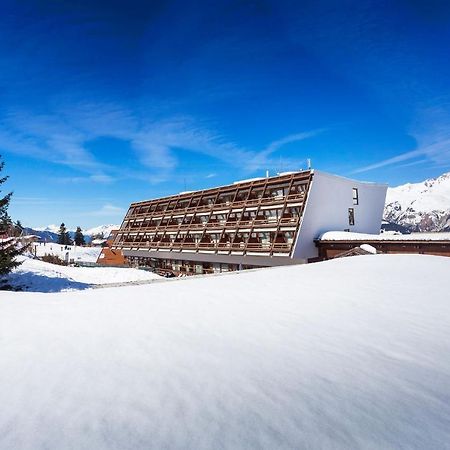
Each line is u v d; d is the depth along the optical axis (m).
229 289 9.56
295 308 7.14
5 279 19.34
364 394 3.34
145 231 51.12
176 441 2.50
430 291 8.52
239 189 38.09
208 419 2.83
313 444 2.46
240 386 3.51
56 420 2.88
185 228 43.06
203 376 3.78
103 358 4.41
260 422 2.78
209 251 38.38
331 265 13.89
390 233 30.81
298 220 30.17
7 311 7.24
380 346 4.80
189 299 8.29
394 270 11.73
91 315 6.79
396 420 2.84
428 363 4.20
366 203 36.81
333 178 33.00
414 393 3.38
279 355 4.45
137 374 3.86
